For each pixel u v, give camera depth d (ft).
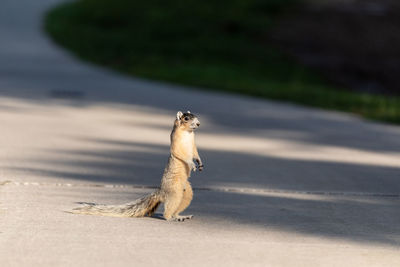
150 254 22.95
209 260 22.48
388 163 45.34
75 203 30.91
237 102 83.66
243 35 163.94
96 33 166.40
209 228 26.99
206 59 146.30
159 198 28.12
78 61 130.11
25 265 21.39
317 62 147.13
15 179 36.09
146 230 26.27
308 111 77.36
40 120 61.11
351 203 32.86
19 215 27.99
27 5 205.98
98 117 64.54
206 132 58.08
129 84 99.86
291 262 22.57
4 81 94.38
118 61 134.41
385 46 155.53
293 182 37.91
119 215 28.48
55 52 140.15
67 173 38.52
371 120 71.15
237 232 26.50
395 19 172.24
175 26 168.76
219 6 183.11
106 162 42.57
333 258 23.21
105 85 96.17
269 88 101.81
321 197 34.09
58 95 81.41
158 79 110.63
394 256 23.66
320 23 170.09
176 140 27.50
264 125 63.82
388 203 33.12
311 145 52.80
